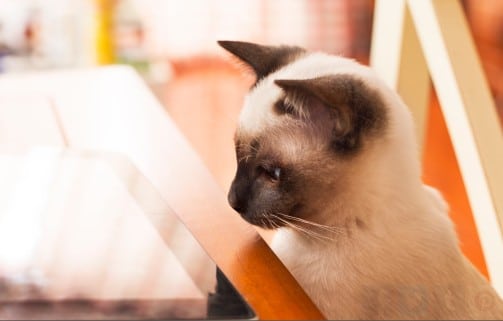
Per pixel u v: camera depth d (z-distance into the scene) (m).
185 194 1.20
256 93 1.34
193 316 0.79
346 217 1.23
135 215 1.04
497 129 1.44
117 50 3.19
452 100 1.47
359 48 3.19
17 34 3.12
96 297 0.82
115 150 1.34
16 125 1.43
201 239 1.06
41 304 0.81
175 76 3.19
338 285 1.18
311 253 1.23
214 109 2.95
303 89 1.10
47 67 3.08
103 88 1.61
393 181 1.24
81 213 1.04
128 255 0.93
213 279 0.87
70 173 1.17
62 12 3.15
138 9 3.24
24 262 0.91
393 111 1.26
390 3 1.65
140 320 0.77
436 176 2.59
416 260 1.19
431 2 1.48
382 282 1.17
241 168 1.30
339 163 1.23
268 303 0.90
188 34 3.24
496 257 1.42
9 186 1.13
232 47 1.43
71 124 1.44
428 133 2.76
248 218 1.28
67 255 0.93
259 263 1.00
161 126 1.45
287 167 1.25
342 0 3.33
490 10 2.94
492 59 2.86
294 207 1.26
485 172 1.41
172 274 0.88
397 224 1.22
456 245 1.25
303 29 3.27
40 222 1.02
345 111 1.17
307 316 0.88
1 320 0.77
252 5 3.32
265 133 1.28
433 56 1.50
